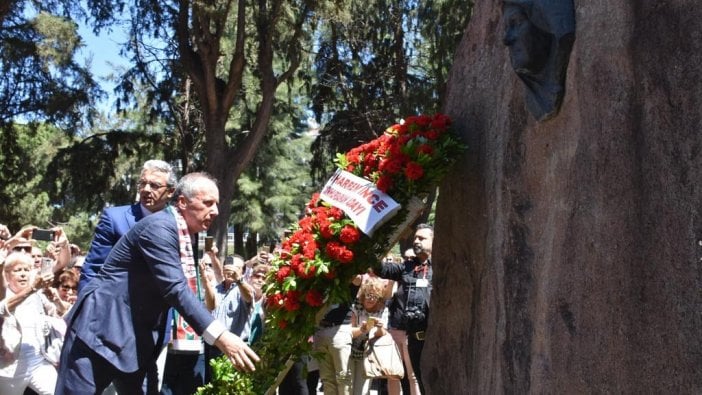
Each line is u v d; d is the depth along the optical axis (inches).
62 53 1083.9
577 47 126.3
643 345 104.0
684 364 96.4
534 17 132.9
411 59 1279.5
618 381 108.7
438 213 194.7
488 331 160.6
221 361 206.8
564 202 127.4
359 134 1267.2
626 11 112.8
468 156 180.1
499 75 167.8
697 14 98.5
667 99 102.5
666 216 101.3
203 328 180.4
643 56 107.7
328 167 1312.7
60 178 1103.0
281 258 197.8
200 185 192.4
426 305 303.0
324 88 1273.4
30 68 1112.8
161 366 231.9
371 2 1211.9
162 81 1130.7
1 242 261.3
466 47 191.6
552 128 135.0
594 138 119.0
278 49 1024.9
